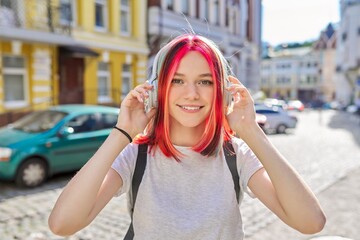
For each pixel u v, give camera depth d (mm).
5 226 4008
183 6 18203
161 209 1210
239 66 24500
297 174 1177
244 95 1284
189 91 1226
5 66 10711
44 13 11219
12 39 10188
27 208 4637
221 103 1258
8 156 5383
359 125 20891
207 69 1241
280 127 15734
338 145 11625
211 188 1250
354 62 35469
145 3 16172
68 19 11945
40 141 5691
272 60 71812
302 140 13016
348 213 4664
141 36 16109
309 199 1139
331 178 6703
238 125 1239
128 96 1270
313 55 66875
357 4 34781
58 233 1088
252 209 4770
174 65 1230
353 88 39156
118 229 4031
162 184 1249
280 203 1163
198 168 1264
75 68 13102
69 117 6211
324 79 64688
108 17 14523
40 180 5711
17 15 10469
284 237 3863
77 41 11938
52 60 11992
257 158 1290
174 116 1281
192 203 1228
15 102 11055
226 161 1290
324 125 20906
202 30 19203
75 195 1085
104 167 1138
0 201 4914
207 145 1259
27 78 11312
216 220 1209
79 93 13195
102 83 14648
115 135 1203
